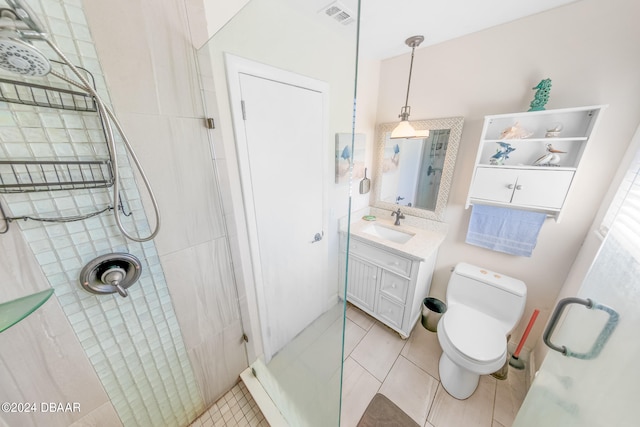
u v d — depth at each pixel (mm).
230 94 941
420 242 1658
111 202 775
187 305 1060
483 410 1299
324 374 1034
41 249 679
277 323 1471
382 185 2068
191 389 1191
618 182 1073
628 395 454
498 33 1306
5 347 665
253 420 1251
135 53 726
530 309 1524
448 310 1562
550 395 782
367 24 1282
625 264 597
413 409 1312
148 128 799
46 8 582
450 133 1591
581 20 1088
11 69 471
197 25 831
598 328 620
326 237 1099
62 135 661
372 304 1873
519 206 1391
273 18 835
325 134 953
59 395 795
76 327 787
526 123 1303
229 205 1087
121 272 807
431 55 1569
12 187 604
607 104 1075
